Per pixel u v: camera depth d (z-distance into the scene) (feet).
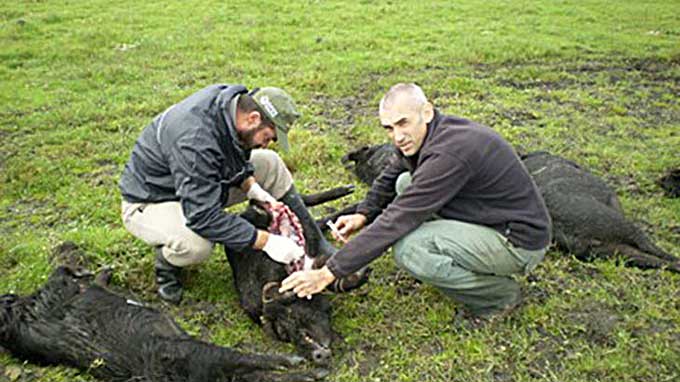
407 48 37.55
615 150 22.21
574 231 15.48
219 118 12.84
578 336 12.94
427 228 12.86
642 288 14.25
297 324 12.74
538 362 12.30
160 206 13.88
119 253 15.90
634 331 12.92
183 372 11.50
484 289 13.17
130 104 27.71
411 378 12.05
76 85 30.71
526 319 13.35
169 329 12.53
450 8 50.31
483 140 12.20
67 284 13.61
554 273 15.02
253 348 13.10
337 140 23.81
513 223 12.54
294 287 12.09
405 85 12.50
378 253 12.17
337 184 20.42
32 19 44.16
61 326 12.73
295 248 12.99
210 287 14.93
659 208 18.07
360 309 14.01
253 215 15.05
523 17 47.37
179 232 13.58
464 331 13.12
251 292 13.75
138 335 12.17
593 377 11.84
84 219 18.28
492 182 12.35
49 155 22.57
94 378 12.32
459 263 12.79
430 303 14.08
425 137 12.47
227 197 14.32
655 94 29.63
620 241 15.34
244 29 42.16
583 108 27.27
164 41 38.78
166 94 29.14
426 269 12.77
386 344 12.97
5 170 21.22
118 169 21.66
